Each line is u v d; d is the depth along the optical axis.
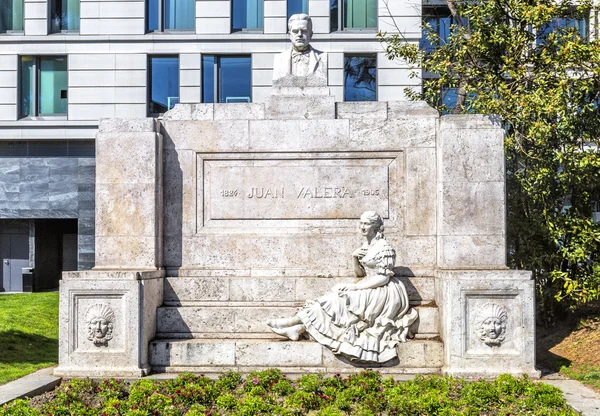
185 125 9.62
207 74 23.19
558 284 11.38
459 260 8.95
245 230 9.52
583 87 10.87
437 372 8.38
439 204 9.15
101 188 9.22
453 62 13.41
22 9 23.67
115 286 8.35
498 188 8.99
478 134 9.05
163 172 9.58
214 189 9.56
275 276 9.36
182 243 9.53
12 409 6.54
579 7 12.37
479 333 8.20
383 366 8.46
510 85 11.87
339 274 9.33
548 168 11.10
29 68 23.56
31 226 23.70
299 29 9.80
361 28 23.06
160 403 6.83
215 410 6.71
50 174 23.14
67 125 22.95
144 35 22.92
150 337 8.75
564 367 8.95
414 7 20.77
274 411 6.60
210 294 9.27
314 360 8.50
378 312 8.55
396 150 9.45
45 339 11.71
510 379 7.46
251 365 8.55
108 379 7.91
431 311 8.84
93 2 23.11
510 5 12.41
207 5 22.92
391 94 22.53
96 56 23.08
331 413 6.35
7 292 23.47
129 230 9.16
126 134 9.24
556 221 11.13
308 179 9.51
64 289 8.40
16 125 22.94
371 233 8.84
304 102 9.65
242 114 9.68
